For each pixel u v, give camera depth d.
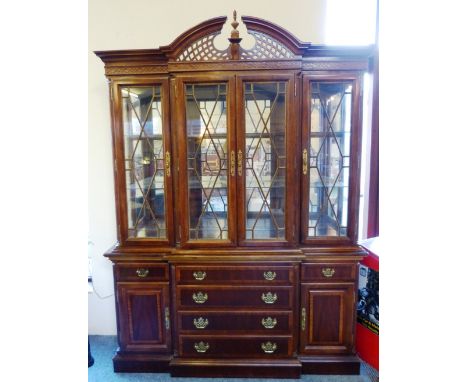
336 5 2.03
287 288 1.72
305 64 1.65
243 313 1.74
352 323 1.77
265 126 1.68
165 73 1.67
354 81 1.66
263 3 1.97
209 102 1.68
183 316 1.76
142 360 1.81
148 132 1.76
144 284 1.78
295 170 1.68
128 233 1.80
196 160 1.72
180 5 1.98
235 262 1.71
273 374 1.76
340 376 1.78
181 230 1.72
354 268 1.74
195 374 1.78
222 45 1.99
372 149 2.01
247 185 1.72
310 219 1.78
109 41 2.01
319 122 1.73
